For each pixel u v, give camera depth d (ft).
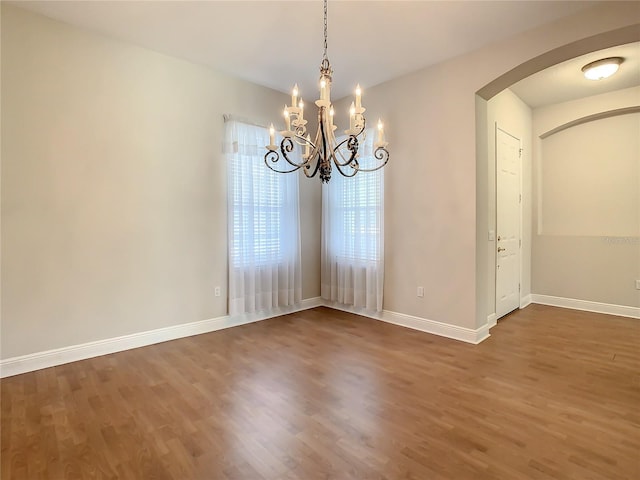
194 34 10.00
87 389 8.17
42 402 7.57
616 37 8.55
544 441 6.21
